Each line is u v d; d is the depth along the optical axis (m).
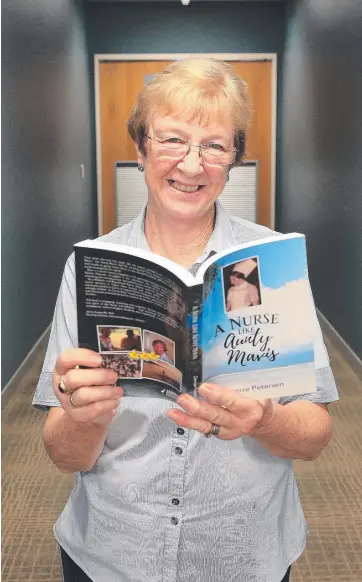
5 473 2.73
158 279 0.82
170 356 0.84
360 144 3.96
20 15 3.79
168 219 1.04
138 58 6.48
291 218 6.15
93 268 0.84
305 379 0.87
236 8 6.42
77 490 1.06
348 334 4.35
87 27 6.39
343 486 2.64
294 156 5.97
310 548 2.23
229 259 0.84
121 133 6.61
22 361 3.98
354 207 4.12
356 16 3.94
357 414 3.39
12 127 3.65
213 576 0.99
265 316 0.85
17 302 3.84
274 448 0.95
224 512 0.98
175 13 6.42
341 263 4.48
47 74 4.58
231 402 0.83
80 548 1.03
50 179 4.73
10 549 2.22
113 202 6.75
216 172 0.99
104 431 0.94
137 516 0.98
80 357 0.84
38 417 3.35
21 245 3.93
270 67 6.52
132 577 0.99
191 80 0.95
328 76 4.69
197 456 0.97
